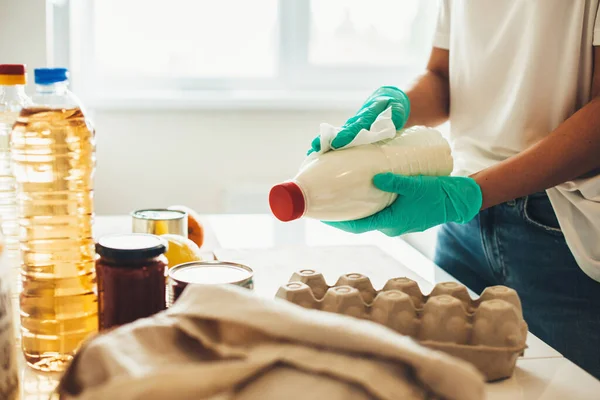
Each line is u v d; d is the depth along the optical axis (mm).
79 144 769
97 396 482
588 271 1130
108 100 2336
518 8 1171
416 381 520
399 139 917
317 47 2637
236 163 2482
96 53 2473
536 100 1164
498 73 1230
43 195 756
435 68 1419
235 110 2434
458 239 1375
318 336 528
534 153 1052
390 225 926
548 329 1222
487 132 1267
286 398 498
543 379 748
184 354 545
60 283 732
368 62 2686
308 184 814
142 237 725
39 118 750
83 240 777
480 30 1245
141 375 487
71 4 2275
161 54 2523
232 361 518
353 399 500
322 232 1437
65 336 733
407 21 2688
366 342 518
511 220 1241
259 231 1418
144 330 549
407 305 748
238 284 700
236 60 2584
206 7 2516
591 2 1093
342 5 2609
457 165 1359
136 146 2400
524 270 1239
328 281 1057
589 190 1103
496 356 716
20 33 1594
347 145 860
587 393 714
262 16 2562
